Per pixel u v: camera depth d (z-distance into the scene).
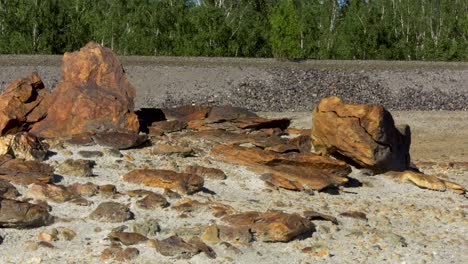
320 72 36.09
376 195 12.26
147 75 33.88
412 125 27.53
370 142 12.81
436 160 20.39
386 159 12.99
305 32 51.59
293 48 46.34
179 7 49.16
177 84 33.41
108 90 13.15
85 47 13.48
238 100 32.66
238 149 12.61
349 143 12.89
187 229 9.43
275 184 11.66
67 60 13.38
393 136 13.12
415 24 56.75
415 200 12.24
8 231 9.14
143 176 10.97
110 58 13.41
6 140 11.28
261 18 57.56
